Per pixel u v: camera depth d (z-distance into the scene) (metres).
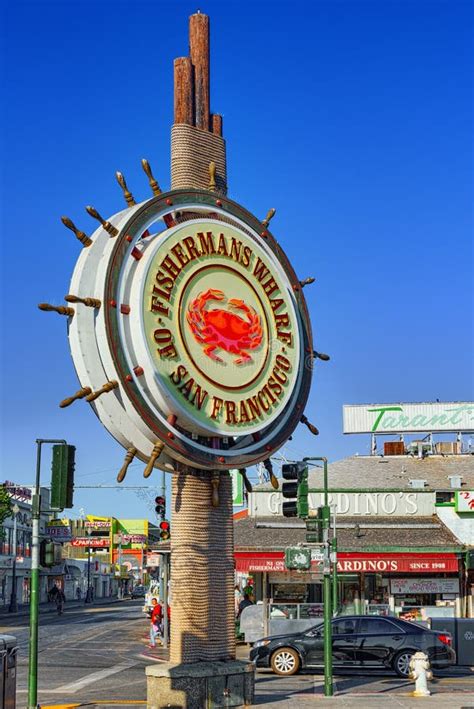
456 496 39.78
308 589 36.66
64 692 20.70
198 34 20.42
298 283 19.84
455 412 54.84
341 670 25.36
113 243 16.48
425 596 36.72
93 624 50.62
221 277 17.88
